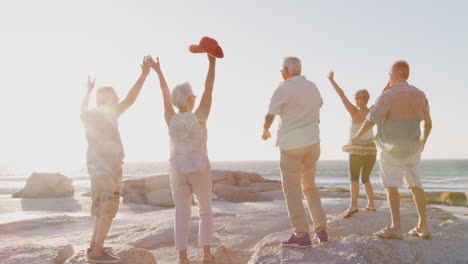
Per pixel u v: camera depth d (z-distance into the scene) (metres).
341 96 5.75
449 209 8.00
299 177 4.27
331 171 95.88
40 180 21.02
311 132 4.25
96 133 3.94
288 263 3.81
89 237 6.75
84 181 54.62
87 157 3.97
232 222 6.97
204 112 4.25
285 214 7.57
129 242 5.99
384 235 4.27
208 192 4.25
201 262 4.32
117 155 3.97
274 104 4.25
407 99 4.29
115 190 3.94
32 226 8.29
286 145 4.23
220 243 5.93
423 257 3.89
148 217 9.52
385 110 4.29
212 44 4.32
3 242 6.64
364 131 4.44
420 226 4.50
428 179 60.44
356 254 3.78
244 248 5.77
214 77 4.39
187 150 4.14
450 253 4.02
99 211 3.90
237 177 19.55
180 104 4.22
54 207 13.98
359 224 5.39
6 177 81.69
